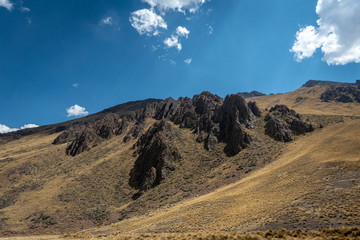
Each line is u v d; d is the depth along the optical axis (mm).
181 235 21359
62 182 77000
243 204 32562
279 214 23594
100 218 54438
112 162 89875
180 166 75875
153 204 56719
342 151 41375
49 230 48562
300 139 74875
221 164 71562
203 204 39656
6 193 71812
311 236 16938
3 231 47312
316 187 28312
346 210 20000
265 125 91062
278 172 44656
